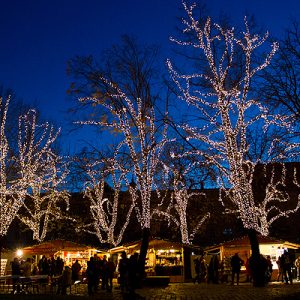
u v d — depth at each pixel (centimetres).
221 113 2552
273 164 3897
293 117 1984
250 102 2434
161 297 2081
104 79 2777
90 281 2373
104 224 4078
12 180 3666
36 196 4100
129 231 4906
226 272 3341
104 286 2717
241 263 2995
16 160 3684
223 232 4859
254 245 2595
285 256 2867
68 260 3675
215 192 4688
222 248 3372
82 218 4988
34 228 4094
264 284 2591
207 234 4884
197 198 4622
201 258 3366
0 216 3588
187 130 2677
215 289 2486
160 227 4784
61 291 2500
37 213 4512
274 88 1966
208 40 2506
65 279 2411
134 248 3472
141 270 2678
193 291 2391
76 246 3409
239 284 2914
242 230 4750
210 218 4656
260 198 4272
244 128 2552
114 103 2783
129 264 1980
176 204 4253
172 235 4797
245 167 3859
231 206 4588
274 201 4922
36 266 3425
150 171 2823
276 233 4903
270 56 2177
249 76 2428
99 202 4100
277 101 1980
